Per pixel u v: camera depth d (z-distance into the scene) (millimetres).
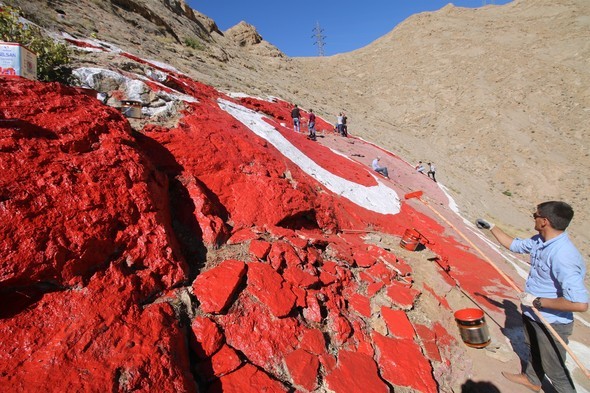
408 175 14984
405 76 42562
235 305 2863
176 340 2320
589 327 5129
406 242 5746
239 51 36000
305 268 3723
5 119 2516
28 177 2281
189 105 5832
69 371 1777
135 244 2648
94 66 5949
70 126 2943
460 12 54375
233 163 4918
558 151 26094
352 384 2766
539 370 3285
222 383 2334
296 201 5008
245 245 3656
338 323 3260
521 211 20219
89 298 2154
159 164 4078
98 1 13812
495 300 5340
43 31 6719
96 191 2576
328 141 14320
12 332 1802
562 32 38969
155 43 14805
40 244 2072
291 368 2641
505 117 30094
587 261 15383
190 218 3615
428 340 3715
